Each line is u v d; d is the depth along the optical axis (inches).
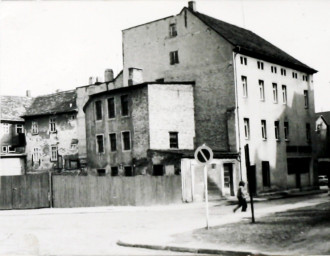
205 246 474.9
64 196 1222.9
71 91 2209.6
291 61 1777.8
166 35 1638.8
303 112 1839.3
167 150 1427.2
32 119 2172.7
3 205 1207.6
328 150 2162.9
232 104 1456.7
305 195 1521.9
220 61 1489.9
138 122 1455.5
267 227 593.0
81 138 2009.1
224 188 1405.0
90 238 607.5
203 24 1535.4
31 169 2140.7
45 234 660.1
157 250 487.8
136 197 1228.5
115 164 1524.4
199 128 1531.7
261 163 1557.6
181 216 907.4
